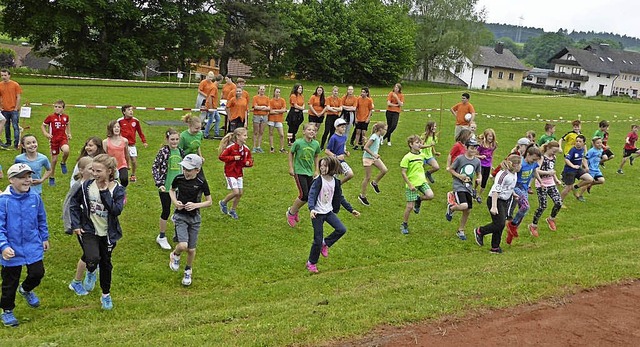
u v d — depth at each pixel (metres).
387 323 5.86
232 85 17.89
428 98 42.59
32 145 8.58
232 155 10.16
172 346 5.25
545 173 10.98
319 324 5.77
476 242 10.42
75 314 6.62
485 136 13.25
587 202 14.12
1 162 12.96
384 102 35.78
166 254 8.74
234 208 10.62
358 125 17.72
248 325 5.88
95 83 34.50
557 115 35.50
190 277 7.75
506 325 5.94
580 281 7.33
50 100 23.58
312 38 53.66
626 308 6.56
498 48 99.50
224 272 8.30
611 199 14.61
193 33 46.81
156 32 45.56
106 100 25.53
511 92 63.72
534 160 10.05
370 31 57.41
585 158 13.45
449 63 67.69
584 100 55.69
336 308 6.39
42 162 8.73
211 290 7.72
